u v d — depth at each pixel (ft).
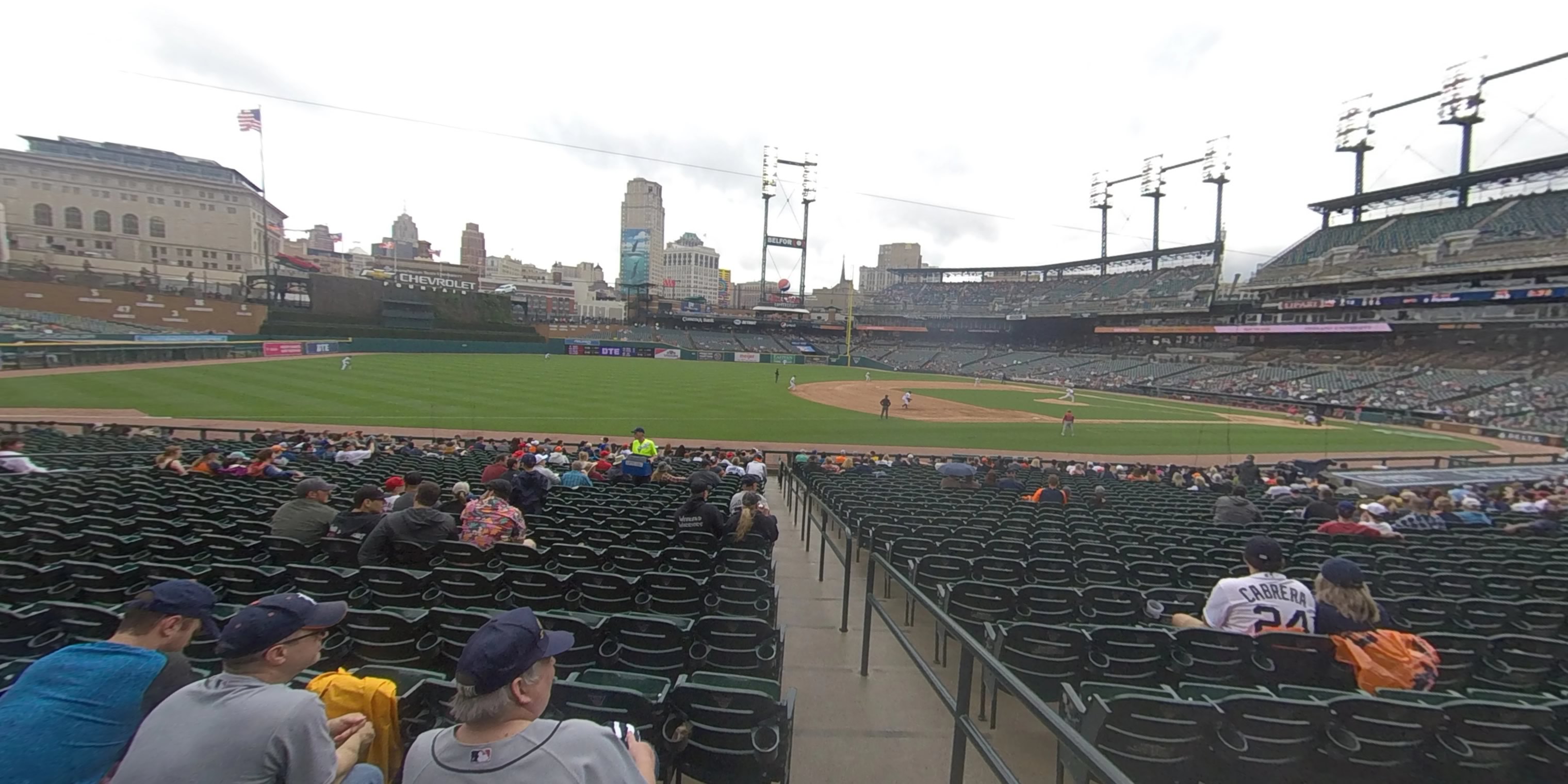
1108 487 59.72
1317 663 15.10
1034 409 157.07
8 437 50.80
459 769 7.12
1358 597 16.16
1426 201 208.85
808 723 16.40
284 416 98.63
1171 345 278.26
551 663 7.99
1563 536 38.22
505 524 25.05
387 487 35.70
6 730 7.64
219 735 7.52
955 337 357.61
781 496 59.93
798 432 109.09
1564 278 159.02
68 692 7.95
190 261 342.44
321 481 24.84
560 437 92.99
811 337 382.22
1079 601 20.35
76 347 149.89
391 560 23.11
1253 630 16.03
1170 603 20.08
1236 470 78.95
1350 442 122.52
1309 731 11.60
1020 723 16.53
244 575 19.07
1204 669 15.65
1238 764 11.51
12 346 137.80
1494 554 31.71
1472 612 20.67
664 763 11.48
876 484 52.80
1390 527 36.63
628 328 348.59
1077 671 15.93
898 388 201.05
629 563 23.63
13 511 29.63
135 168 327.88
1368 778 11.48
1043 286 336.08
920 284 389.80
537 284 600.80
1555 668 16.28
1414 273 180.34
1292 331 211.41
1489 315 171.01
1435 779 11.50
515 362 229.25
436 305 272.31
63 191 315.78
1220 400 199.00
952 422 127.75
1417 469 71.82
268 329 224.74
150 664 8.57
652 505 37.32
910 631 23.20
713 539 27.27
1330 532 33.94
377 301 252.83
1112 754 11.67
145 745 7.53
